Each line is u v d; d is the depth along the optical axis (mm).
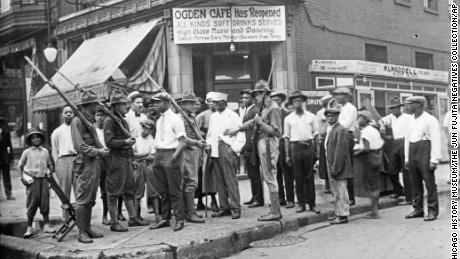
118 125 6117
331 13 12414
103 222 6824
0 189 10367
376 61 12688
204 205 8391
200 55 12344
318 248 5660
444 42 12398
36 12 15039
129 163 6441
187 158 6633
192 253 5375
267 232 6344
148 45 12289
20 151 14984
